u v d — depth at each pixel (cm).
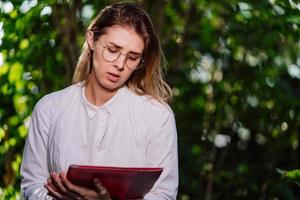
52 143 310
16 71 515
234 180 589
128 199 294
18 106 523
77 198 285
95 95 310
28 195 311
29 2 498
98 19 303
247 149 618
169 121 313
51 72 531
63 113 311
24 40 517
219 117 616
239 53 622
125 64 298
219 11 596
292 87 635
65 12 507
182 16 607
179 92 621
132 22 296
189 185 582
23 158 320
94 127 308
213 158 596
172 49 603
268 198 571
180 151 585
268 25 552
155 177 285
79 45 523
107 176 279
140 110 310
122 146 306
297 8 507
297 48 631
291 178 398
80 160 306
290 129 607
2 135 514
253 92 616
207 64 630
